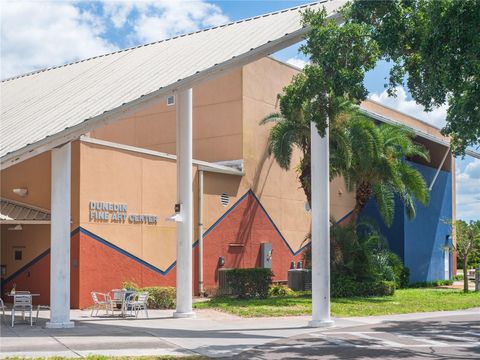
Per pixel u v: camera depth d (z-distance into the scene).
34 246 22.14
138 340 14.32
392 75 13.46
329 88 13.64
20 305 16.73
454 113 12.16
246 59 17.33
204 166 26.45
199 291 25.92
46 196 21.97
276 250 30.31
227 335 15.45
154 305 21.42
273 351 13.22
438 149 38.47
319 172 17.33
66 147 16.12
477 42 10.74
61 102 18.50
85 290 21.19
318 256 17.28
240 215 28.39
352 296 25.89
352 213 35.59
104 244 22.03
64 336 14.66
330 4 19.72
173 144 29.80
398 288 33.69
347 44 12.99
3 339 14.16
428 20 11.92
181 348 13.51
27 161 22.44
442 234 39.94
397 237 35.28
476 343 14.35
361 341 14.61
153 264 24.02
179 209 19.14
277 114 27.38
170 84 16.25
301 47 13.57
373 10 12.96
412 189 29.38
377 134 25.84
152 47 23.27
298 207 32.03
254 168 29.28
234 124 28.77
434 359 12.28
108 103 16.41
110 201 22.42
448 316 19.98
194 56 18.69
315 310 17.25
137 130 30.88
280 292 26.28
